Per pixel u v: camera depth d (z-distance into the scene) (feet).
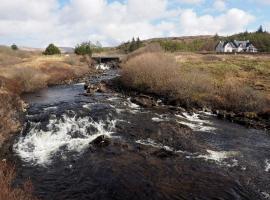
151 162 52.75
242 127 82.69
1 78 120.88
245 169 52.60
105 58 284.00
